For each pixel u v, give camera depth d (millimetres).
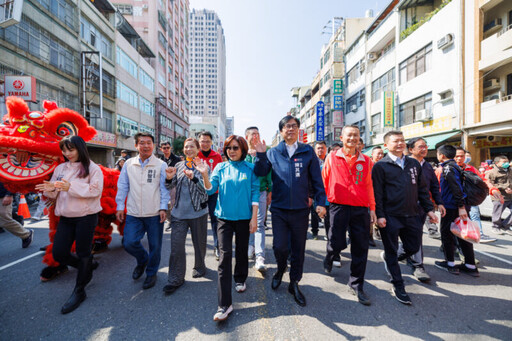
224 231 2441
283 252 2590
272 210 2711
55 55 13508
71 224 2613
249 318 2285
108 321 2236
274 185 2689
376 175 2783
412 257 3270
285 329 2123
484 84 10742
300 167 2621
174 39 34656
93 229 2662
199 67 114188
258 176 2539
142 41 24109
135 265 3533
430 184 3303
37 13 12281
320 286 2934
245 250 2674
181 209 2893
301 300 2504
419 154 3371
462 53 11148
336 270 3428
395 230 2703
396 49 15430
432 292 2787
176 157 5078
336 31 25297
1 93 9117
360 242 2662
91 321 2238
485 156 11227
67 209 2498
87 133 3326
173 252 2807
